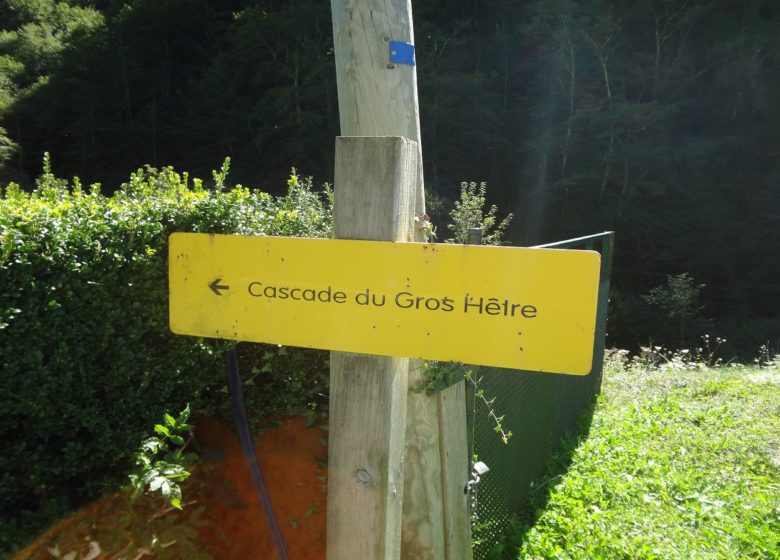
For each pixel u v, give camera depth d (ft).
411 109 7.86
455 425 8.13
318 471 9.78
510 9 132.87
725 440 16.10
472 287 5.01
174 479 8.30
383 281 5.27
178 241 5.98
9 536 6.90
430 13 132.98
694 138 106.73
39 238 7.29
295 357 10.41
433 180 97.14
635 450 15.30
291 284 5.57
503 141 114.83
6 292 6.99
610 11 110.83
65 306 7.56
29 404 7.21
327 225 12.39
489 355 5.00
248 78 132.05
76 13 209.67
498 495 11.34
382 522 5.45
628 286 91.35
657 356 33.01
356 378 5.46
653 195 97.40
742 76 107.14
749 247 91.04
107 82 149.59
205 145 128.67
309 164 109.91
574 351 4.79
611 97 108.17
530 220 105.29
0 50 191.62
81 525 7.47
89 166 141.79
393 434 5.48
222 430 10.13
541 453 14.26
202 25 163.12
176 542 8.15
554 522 11.81
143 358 8.43
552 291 4.83
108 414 8.15
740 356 54.70
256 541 9.01
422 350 5.17
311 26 126.31
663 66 112.57
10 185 9.62
